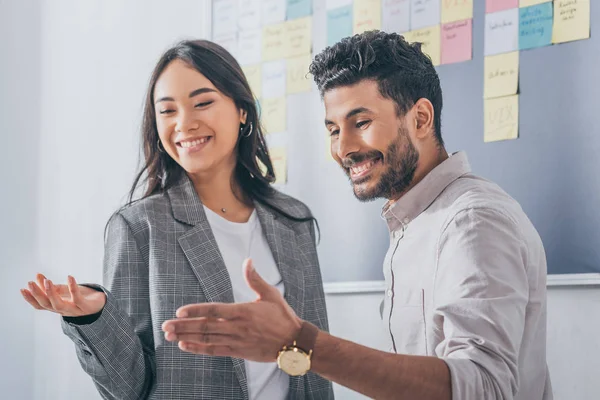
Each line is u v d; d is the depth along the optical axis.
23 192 2.74
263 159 1.93
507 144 1.95
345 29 2.25
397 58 1.51
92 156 2.66
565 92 1.87
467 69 2.02
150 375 1.65
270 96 2.38
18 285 2.70
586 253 1.81
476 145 2.00
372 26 2.20
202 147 1.76
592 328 1.80
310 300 1.82
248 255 1.78
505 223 1.35
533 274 1.41
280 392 1.70
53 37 2.77
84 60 2.71
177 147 1.78
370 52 1.50
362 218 2.18
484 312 1.28
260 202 1.88
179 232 1.71
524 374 1.42
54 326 2.65
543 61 1.91
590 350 1.80
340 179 2.23
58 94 2.74
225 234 1.78
